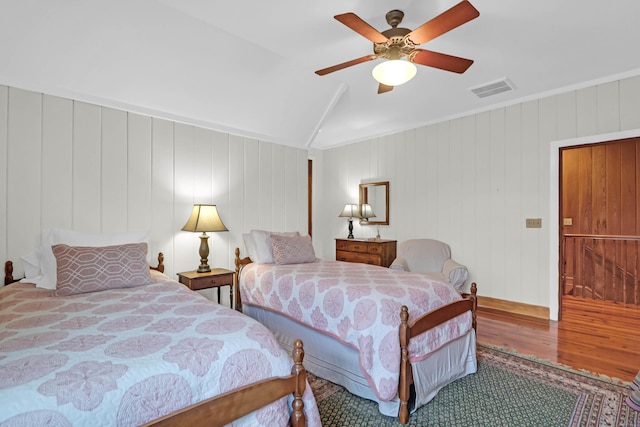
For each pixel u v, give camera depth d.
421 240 4.29
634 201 4.39
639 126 2.89
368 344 1.85
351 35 2.34
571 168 4.87
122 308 1.64
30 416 0.83
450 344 2.11
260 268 3.05
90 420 0.89
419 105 3.81
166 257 3.21
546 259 3.43
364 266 3.06
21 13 2.10
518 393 2.02
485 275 3.86
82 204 2.72
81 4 2.11
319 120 4.02
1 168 2.38
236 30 2.27
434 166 4.32
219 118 3.46
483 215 3.87
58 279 1.98
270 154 4.09
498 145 3.75
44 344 1.17
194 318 1.48
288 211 4.29
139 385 0.99
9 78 2.39
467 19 1.63
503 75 3.01
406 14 2.08
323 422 1.75
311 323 2.31
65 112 2.64
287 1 1.95
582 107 3.19
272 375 1.27
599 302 4.30
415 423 1.74
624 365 2.40
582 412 1.83
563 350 2.67
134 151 3.00
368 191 5.10
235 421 1.15
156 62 2.66
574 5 1.99
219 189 3.61
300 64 2.79
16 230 2.44
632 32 2.28
